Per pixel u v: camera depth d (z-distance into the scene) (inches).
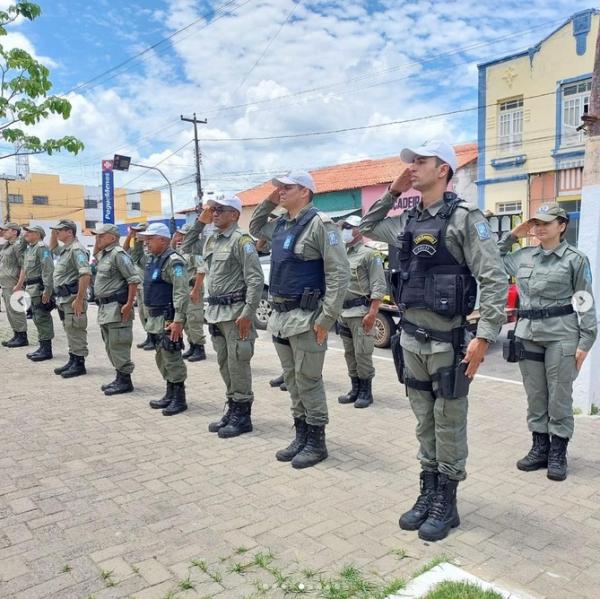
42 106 272.8
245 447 175.6
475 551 114.5
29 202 2004.2
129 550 115.2
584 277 151.3
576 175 713.0
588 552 114.3
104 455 168.7
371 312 212.5
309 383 159.8
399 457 166.7
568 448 172.7
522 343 158.4
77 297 269.6
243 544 117.1
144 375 277.7
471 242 114.0
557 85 722.8
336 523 126.3
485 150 801.6
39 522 127.3
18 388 251.9
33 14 258.2
